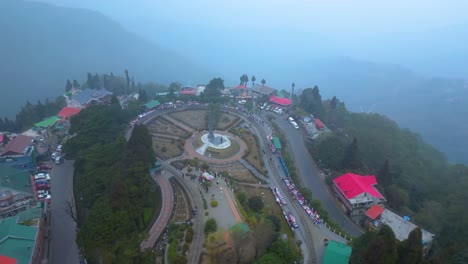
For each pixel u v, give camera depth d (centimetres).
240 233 8519
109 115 15700
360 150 16550
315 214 11050
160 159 13988
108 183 10306
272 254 8088
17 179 11781
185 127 17312
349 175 13212
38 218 10119
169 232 9369
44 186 12762
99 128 14525
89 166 11831
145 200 10150
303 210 11400
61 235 10431
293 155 15925
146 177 10481
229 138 16225
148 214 10294
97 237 7944
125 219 8600
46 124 17450
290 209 11394
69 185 13112
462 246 10038
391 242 7019
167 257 8412
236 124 18050
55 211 11562
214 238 8725
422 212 12725
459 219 11650
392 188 13550
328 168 14962
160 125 17475
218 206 10681
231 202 10969
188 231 9062
